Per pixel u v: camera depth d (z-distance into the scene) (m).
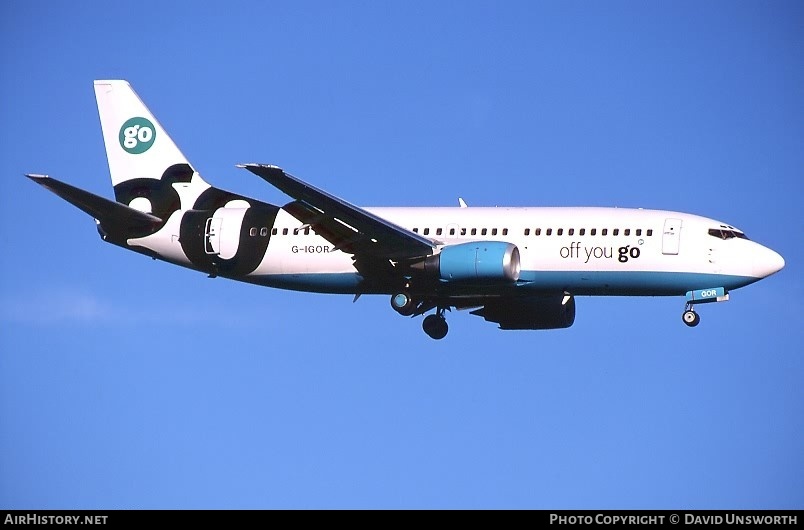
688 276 184.75
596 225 187.38
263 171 167.38
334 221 185.62
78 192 191.50
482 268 184.38
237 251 198.25
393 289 193.12
